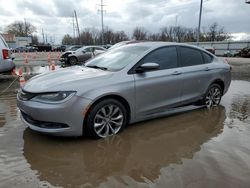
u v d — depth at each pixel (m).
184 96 5.09
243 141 4.02
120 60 4.57
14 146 3.72
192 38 69.44
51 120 3.61
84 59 18.50
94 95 3.77
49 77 4.16
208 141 4.02
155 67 4.29
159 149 3.72
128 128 4.47
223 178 2.96
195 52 5.41
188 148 3.76
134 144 3.87
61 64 18.52
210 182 2.88
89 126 3.81
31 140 3.92
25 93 3.88
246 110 5.70
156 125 4.65
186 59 5.18
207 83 5.50
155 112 4.67
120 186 2.81
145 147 3.78
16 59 24.89
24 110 3.82
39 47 58.47
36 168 3.15
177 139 4.08
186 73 5.02
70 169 3.15
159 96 4.62
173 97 4.88
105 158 3.43
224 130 4.49
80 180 2.92
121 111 4.14
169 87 4.74
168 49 4.92
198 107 5.73
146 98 4.43
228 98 6.86
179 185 2.82
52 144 3.80
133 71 4.31
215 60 5.85
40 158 3.39
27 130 4.31
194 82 5.20
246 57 33.00
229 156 3.50
